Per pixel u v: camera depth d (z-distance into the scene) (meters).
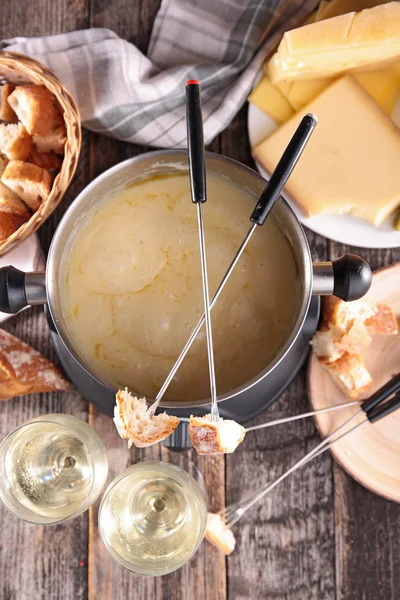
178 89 0.88
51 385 0.88
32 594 0.88
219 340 0.78
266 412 0.89
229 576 0.88
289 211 0.75
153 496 0.83
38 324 0.90
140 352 0.78
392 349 0.89
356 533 0.88
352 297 0.74
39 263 0.89
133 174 0.78
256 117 0.89
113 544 0.79
